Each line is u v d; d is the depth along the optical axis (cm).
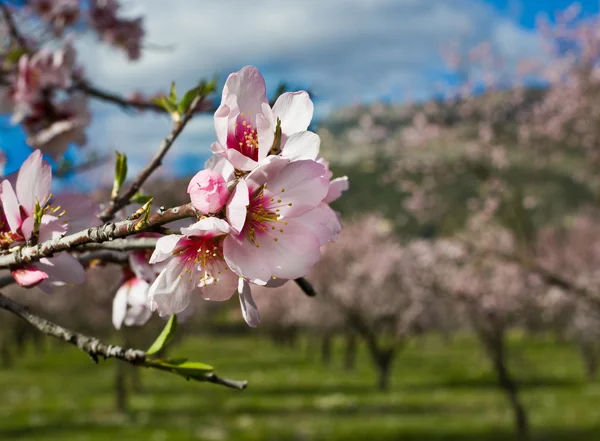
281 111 123
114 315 180
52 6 373
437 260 2345
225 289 124
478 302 2203
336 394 3020
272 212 118
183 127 173
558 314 2592
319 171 117
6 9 324
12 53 282
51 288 143
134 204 171
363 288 3005
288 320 4522
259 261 118
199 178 112
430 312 3078
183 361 131
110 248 151
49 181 139
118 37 418
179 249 123
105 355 132
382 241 3112
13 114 291
